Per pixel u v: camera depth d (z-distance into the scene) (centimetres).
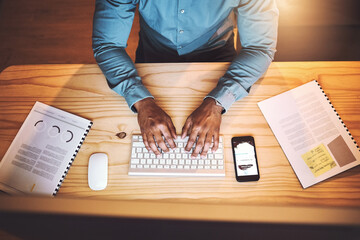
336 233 38
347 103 98
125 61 102
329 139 92
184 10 103
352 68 102
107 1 100
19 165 91
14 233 43
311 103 98
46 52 213
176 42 118
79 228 40
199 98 101
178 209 38
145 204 39
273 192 87
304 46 136
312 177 88
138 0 102
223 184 89
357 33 136
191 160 91
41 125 97
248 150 92
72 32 218
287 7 140
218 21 112
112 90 103
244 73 99
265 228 38
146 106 96
